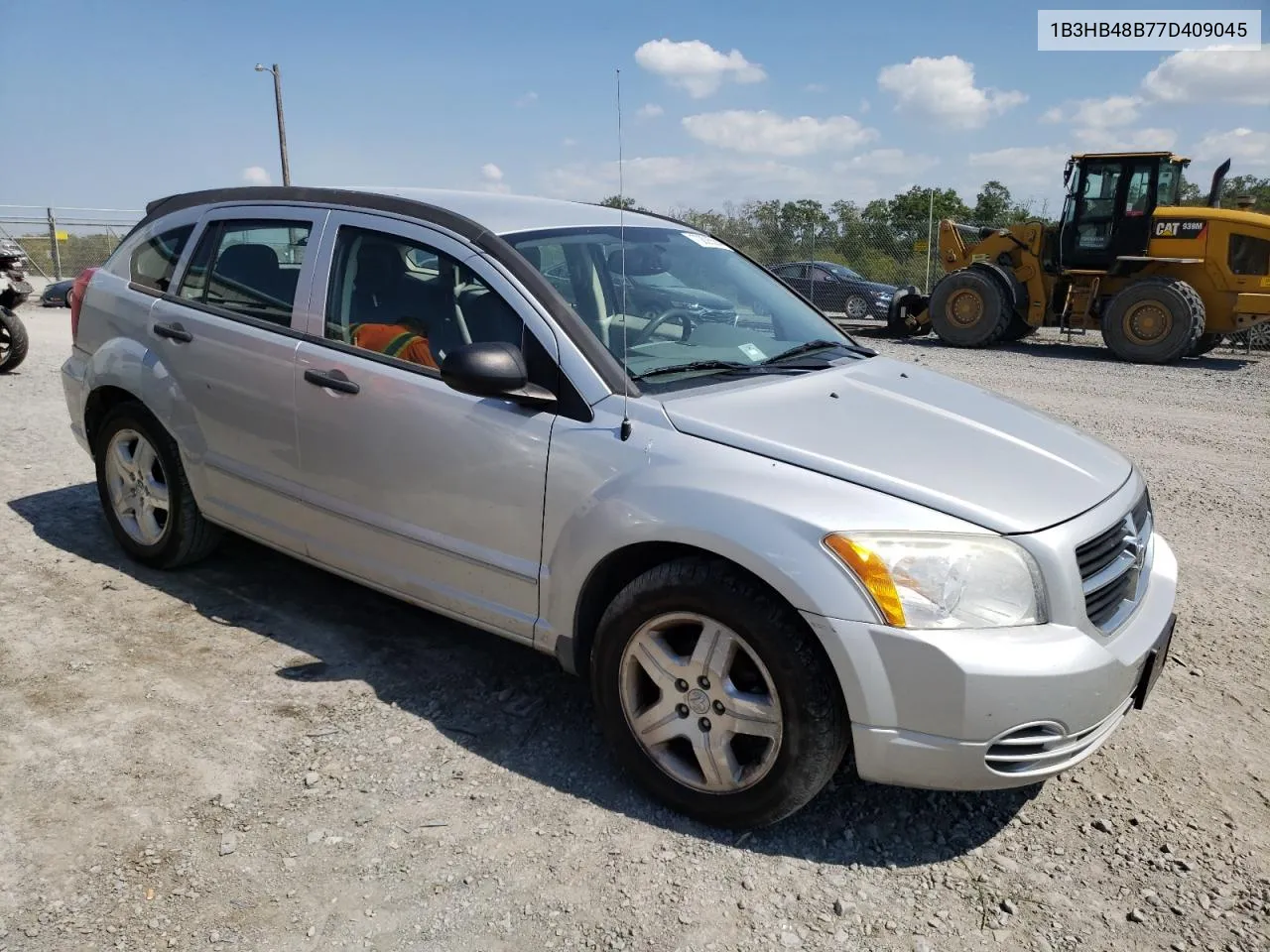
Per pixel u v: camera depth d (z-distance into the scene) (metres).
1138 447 7.97
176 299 4.15
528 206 3.76
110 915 2.42
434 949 2.36
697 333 3.51
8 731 3.16
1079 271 14.86
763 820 2.74
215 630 3.92
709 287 3.88
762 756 2.76
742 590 2.63
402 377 3.34
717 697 2.73
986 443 3.01
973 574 2.51
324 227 3.70
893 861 2.72
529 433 3.04
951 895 2.59
